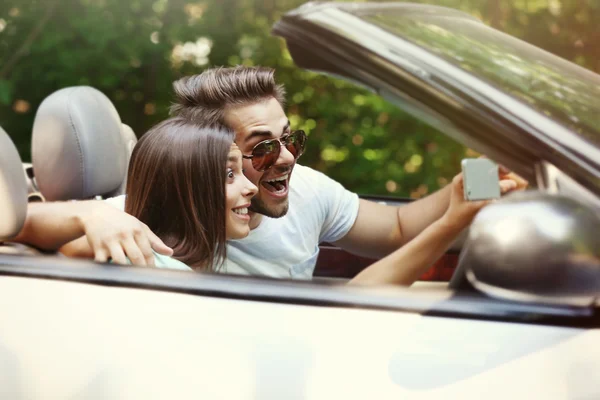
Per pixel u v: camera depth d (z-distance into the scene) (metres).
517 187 1.90
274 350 1.63
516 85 1.73
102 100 2.83
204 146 2.09
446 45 1.82
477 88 1.67
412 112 1.77
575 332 1.57
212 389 1.63
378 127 6.95
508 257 1.34
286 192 2.38
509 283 1.34
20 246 2.18
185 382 1.64
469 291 1.65
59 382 1.70
